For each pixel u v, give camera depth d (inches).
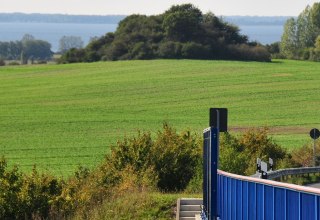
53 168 5526.6
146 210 2974.9
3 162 3398.1
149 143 3978.8
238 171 3914.9
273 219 1894.7
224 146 4320.9
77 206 3186.5
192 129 7514.8
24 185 3284.9
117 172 3639.3
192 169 3932.1
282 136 7175.2
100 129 7815.0
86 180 3614.7
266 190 1966.0
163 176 3882.9
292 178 4082.2
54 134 7559.1
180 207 2970.0
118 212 2967.5
